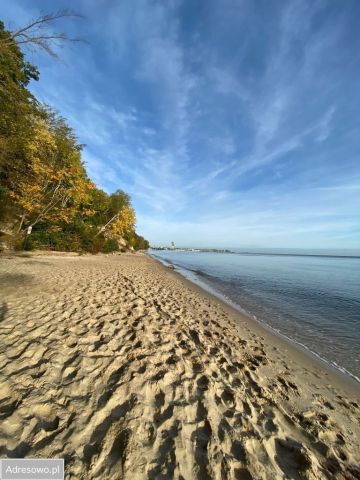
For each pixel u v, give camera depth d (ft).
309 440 9.36
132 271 53.26
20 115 32.78
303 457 8.20
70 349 12.58
